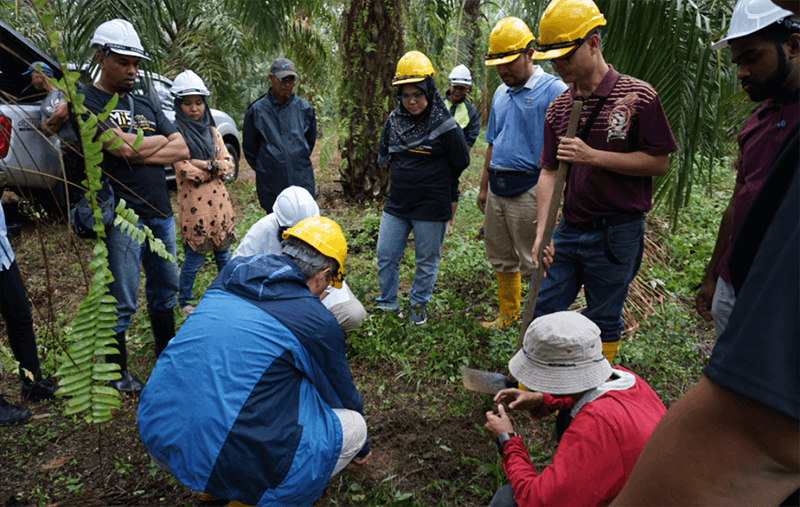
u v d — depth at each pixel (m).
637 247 2.64
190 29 8.75
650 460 0.52
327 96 8.03
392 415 3.07
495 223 3.74
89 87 2.93
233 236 4.28
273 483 1.95
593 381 1.57
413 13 6.76
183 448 1.90
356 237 5.88
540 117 3.43
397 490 2.51
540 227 2.85
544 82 3.44
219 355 1.92
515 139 3.51
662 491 0.51
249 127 4.74
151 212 3.13
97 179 1.95
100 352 2.17
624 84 2.42
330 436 2.11
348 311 3.44
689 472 0.49
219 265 4.34
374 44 6.56
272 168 4.72
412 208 3.77
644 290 4.44
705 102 3.21
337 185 8.09
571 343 1.56
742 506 0.47
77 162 2.88
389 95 6.86
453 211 4.00
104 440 2.84
